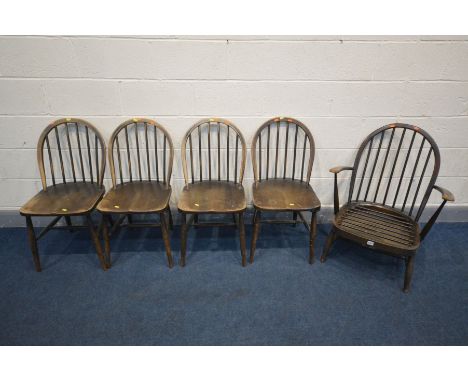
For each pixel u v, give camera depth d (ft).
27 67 5.78
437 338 4.80
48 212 5.48
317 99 6.23
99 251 5.90
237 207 5.63
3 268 6.10
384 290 5.66
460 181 6.98
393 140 6.59
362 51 5.81
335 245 6.82
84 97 6.09
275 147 6.69
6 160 6.59
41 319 5.08
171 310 5.24
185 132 6.48
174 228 7.36
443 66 5.90
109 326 4.98
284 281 5.85
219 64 5.89
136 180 6.77
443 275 5.99
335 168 5.98
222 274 6.00
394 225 5.78
